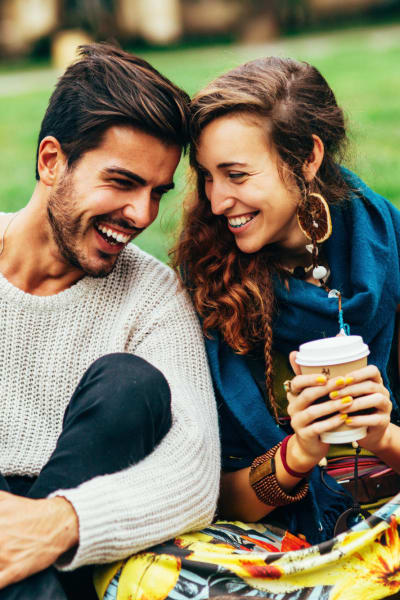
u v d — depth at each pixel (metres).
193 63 16.80
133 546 1.85
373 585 1.85
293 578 1.84
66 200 2.19
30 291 2.31
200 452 2.04
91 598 2.04
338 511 2.23
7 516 1.78
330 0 23.59
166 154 2.19
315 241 2.29
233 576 1.83
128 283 2.41
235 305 2.35
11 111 11.93
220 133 2.21
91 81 2.17
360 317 2.29
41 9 22.50
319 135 2.32
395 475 2.27
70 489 1.84
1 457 2.25
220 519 2.32
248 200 2.23
